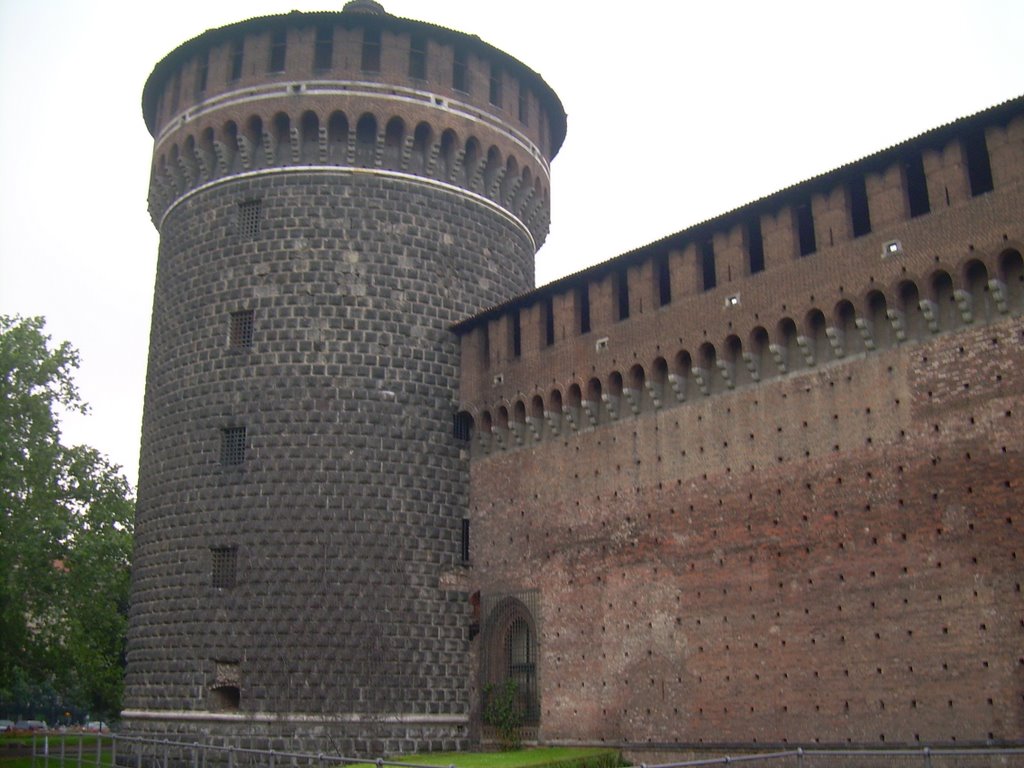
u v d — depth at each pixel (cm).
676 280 4031
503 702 4356
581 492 4272
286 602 4338
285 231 4747
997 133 3172
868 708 3209
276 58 4925
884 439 3344
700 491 3834
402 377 4706
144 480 4784
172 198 5125
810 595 3431
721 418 3825
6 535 5450
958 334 3225
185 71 5109
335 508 4466
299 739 4191
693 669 3712
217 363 4666
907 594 3192
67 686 7281
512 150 5216
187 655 4366
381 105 4856
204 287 4797
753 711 3503
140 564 4669
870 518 3328
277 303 4672
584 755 3769
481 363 4806
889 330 3397
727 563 3688
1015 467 3025
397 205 4856
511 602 4459
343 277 4716
